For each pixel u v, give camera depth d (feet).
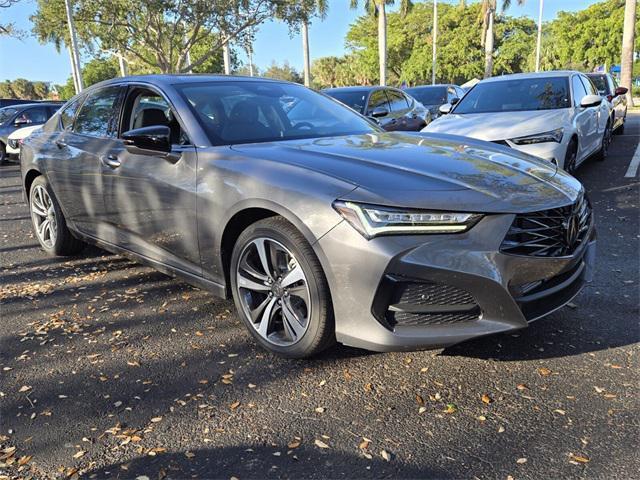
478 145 11.35
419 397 8.43
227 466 7.06
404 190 8.30
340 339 8.70
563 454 7.05
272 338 9.81
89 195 13.79
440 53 160.56
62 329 11.39
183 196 10.76
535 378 8.82
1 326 11.64
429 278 7.99
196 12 74.02
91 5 75.41
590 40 152.87
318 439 7.53
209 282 10.95
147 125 12.37
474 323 8.27
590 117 24.82
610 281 12.76
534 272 8.42
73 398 8.77
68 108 15.96
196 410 8.32
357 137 11.60
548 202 8.66
